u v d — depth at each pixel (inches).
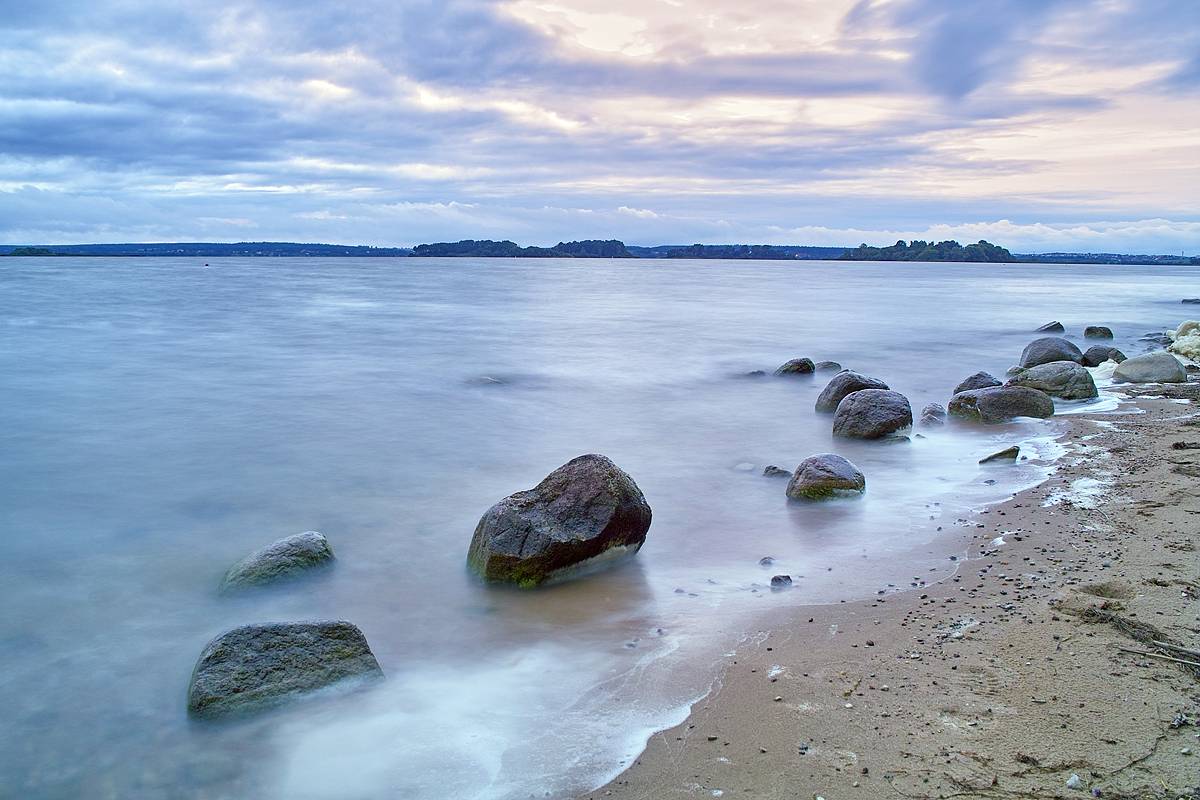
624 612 297.0
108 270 4099.4
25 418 642.8
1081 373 706.2
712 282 3703.3
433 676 254.5
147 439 583.2
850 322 1601.9
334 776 207.8
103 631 291.1
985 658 246.7
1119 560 319.9
